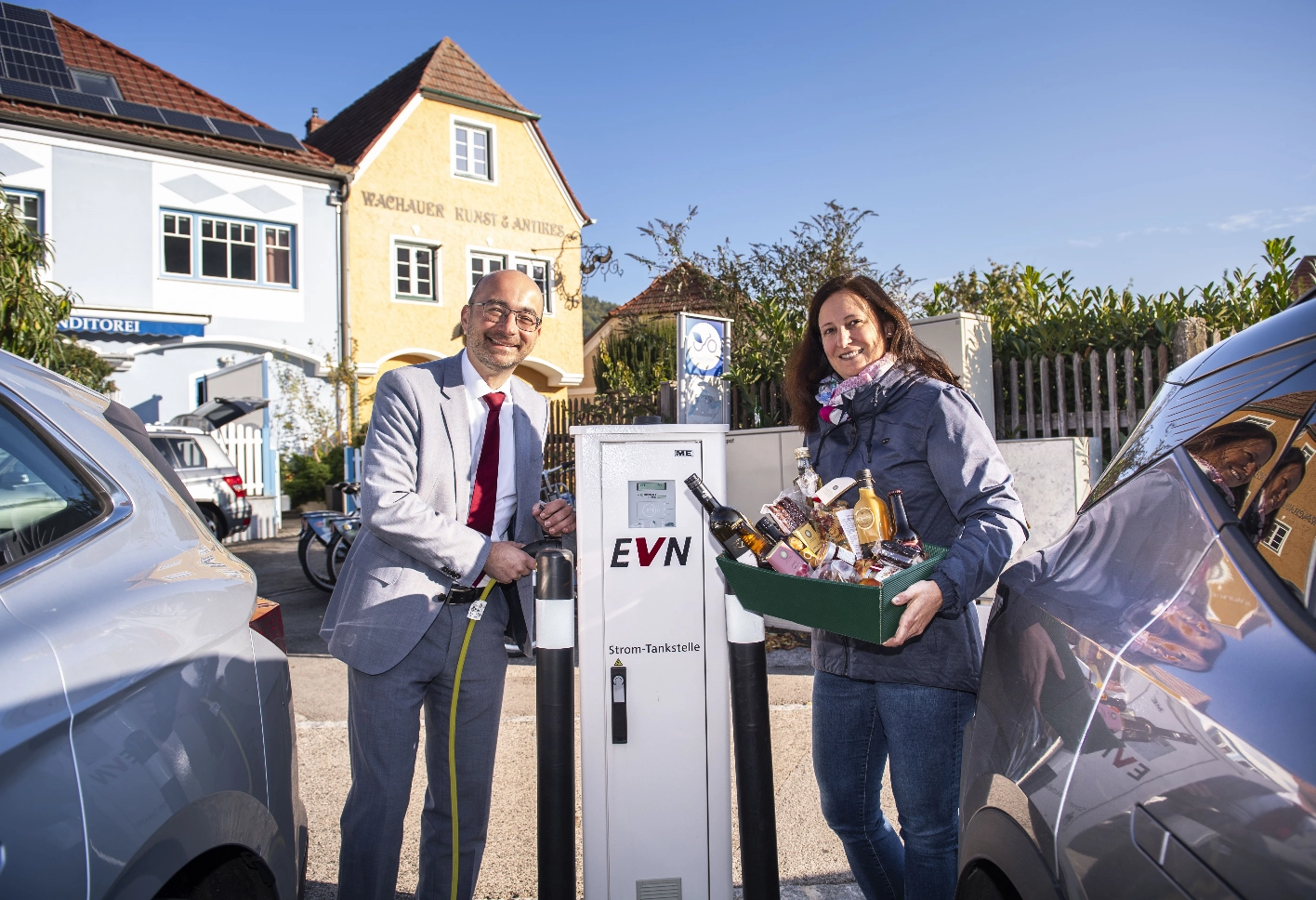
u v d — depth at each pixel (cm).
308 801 355
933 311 730
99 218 1479
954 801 212
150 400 1536
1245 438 141
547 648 212
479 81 1938
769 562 196
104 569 149
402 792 231
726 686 229
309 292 1703
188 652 150
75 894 111
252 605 184
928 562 180
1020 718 154
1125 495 173
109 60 1684
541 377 2069
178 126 1561
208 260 1606
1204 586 129
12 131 1401
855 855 235
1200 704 110
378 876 227
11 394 160
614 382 1145
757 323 771
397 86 1956
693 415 647
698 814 227
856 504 202
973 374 533
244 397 1380
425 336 1834
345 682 532
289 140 1727
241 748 157
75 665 126
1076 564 175
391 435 237
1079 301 593
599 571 225
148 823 126
